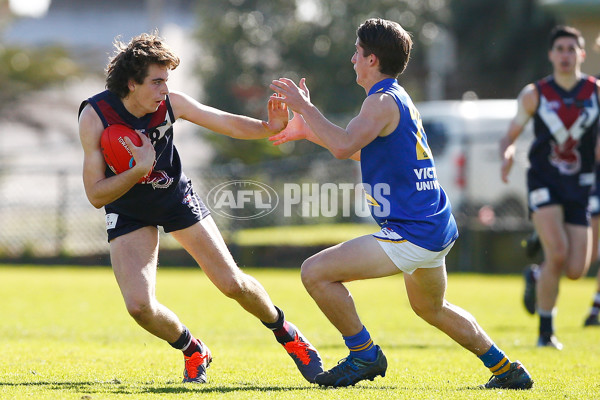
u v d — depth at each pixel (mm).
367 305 42062
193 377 19000
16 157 104500
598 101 28766
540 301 28328
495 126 65438
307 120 17047
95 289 46688
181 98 18734
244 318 35781
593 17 61812
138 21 137625
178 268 61562
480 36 102375
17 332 30453
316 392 17000
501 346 28000
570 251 28766
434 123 66188
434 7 98312
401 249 16984
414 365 22734
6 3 102375
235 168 59594
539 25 95500
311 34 91000
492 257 61281
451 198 63219
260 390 17422
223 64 91312
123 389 17438
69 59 108375
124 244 18188
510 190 63438
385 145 17219
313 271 17266
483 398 16688
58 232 64438
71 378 19297
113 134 17562
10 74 98750
